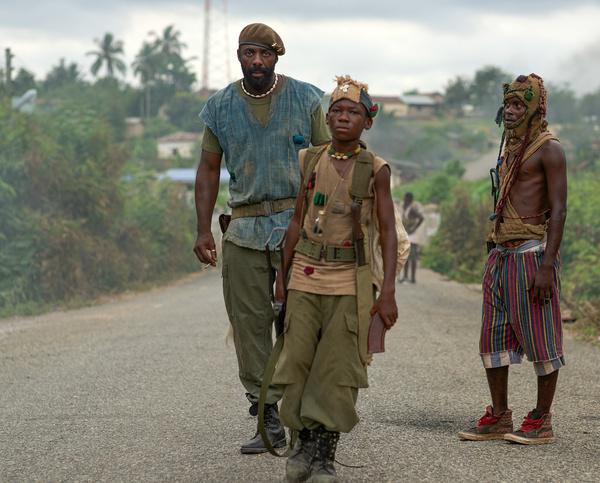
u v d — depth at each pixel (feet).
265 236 28.50
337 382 23.34
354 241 23.84
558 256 27.71
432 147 491.72
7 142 85.30
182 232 123.03
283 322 24.80
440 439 28.55
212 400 35.47
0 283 80.94
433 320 62.49
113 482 24.81
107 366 44.73
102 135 96.84
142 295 93.97
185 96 557.33
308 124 28.89
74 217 91.86
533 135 27.99
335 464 25.72
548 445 27.61
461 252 117.50
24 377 42.83
